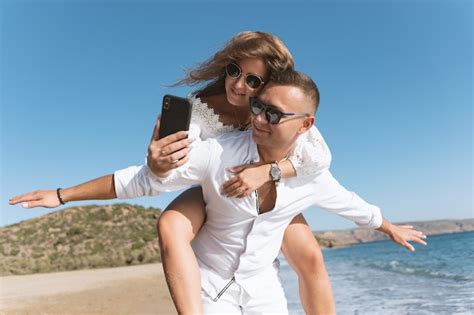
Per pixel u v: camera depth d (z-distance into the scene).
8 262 35.31
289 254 3.29
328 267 23.12
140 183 2.81
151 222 47.56
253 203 2.83
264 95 2.73
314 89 2.79
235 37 3.10
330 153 3.02
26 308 11.85
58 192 2.92
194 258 2.84
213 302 2.90
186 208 2.93
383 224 3.50
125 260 37.41
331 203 3.21
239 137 2.93
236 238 2.93
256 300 2.96
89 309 11.08
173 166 2.65
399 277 14.21
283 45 3.06
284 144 2.80
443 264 16.73
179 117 2.65
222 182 2.81
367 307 8.88
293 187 2.96
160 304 11.47
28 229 44.44
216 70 3.21
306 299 3.31
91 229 44.12
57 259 36.72
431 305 8.52
